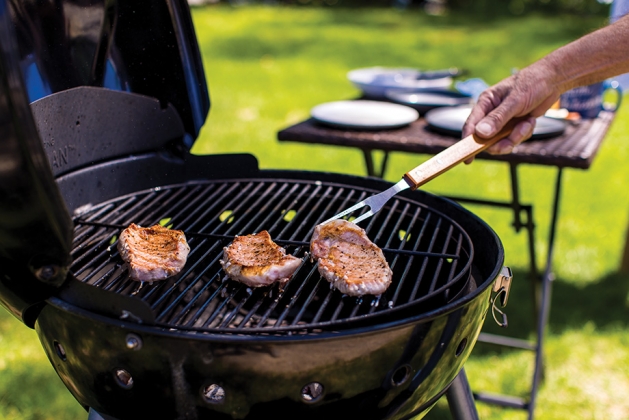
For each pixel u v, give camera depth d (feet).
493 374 7.77
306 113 17.78
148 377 3.20
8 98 2.66
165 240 4.14
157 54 4.95
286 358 3.02
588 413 7.16
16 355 7.96
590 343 8.35
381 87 8.61
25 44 4.08
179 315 3.43
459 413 4.35
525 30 29.66
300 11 37.04
